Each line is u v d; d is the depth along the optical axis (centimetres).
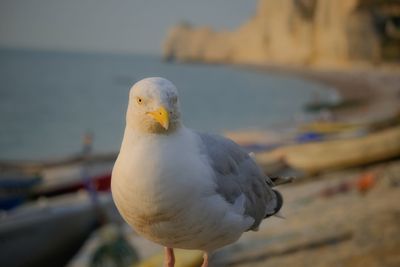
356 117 2967
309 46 6200
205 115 4144
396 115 2822
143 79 284
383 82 4725
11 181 1695
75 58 11956
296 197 1545
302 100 4488
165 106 267
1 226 1156
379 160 1928
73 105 4794
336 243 1163
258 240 1192
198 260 660
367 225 1249
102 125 3928
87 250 1210
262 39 7038
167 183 267
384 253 1107
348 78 5066
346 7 5584
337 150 1919
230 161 319
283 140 2173
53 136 3569
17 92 5584
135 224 284
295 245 1152
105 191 1712
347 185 1606
